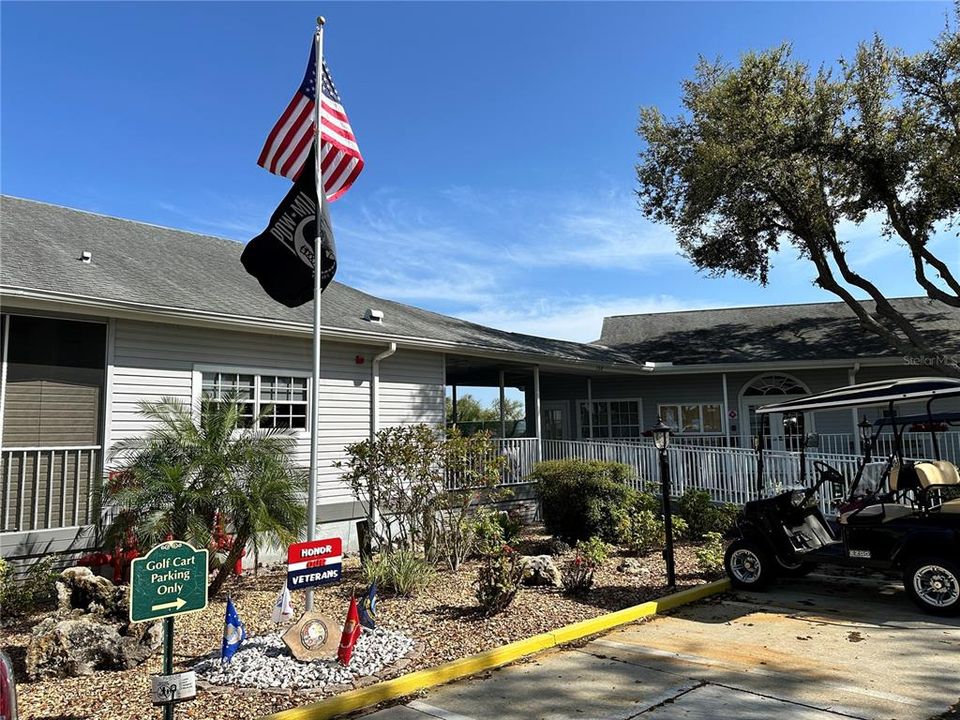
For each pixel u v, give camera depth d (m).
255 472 7.43
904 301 20.91
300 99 6.87
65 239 10.37
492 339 14.73
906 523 7.04
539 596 7.48
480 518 10.07
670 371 17.59
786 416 17.94
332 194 6.93
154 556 3.60
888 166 15.25
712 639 6.11
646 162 18.45
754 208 16.61
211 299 9.62
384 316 13.19
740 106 15.20
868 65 15.24
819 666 5.25
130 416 8.71
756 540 8.18
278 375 10.41
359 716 4.38
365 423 11.45
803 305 21.95
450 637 5.95
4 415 7.73
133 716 4.29
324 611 6.98
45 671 4.98
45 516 7.94
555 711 4.41
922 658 5.39
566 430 20.06
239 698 4.55
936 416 7.74
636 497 11.56
